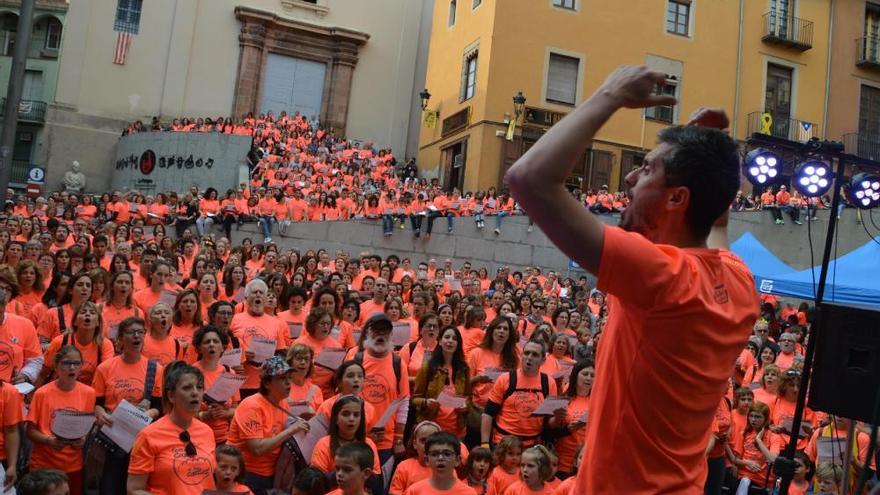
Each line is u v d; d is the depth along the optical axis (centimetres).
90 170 3344
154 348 782
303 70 3728
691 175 185
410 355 912
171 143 3003
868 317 395
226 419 711
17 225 1539
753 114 3180
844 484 414
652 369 174
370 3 3819
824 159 720
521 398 787
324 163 3103
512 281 1992
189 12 3534
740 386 995
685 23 3164
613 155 2961
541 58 2953
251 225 2220
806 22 3309
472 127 2969
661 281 168
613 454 180
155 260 1071
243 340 881
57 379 666
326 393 824
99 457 619
